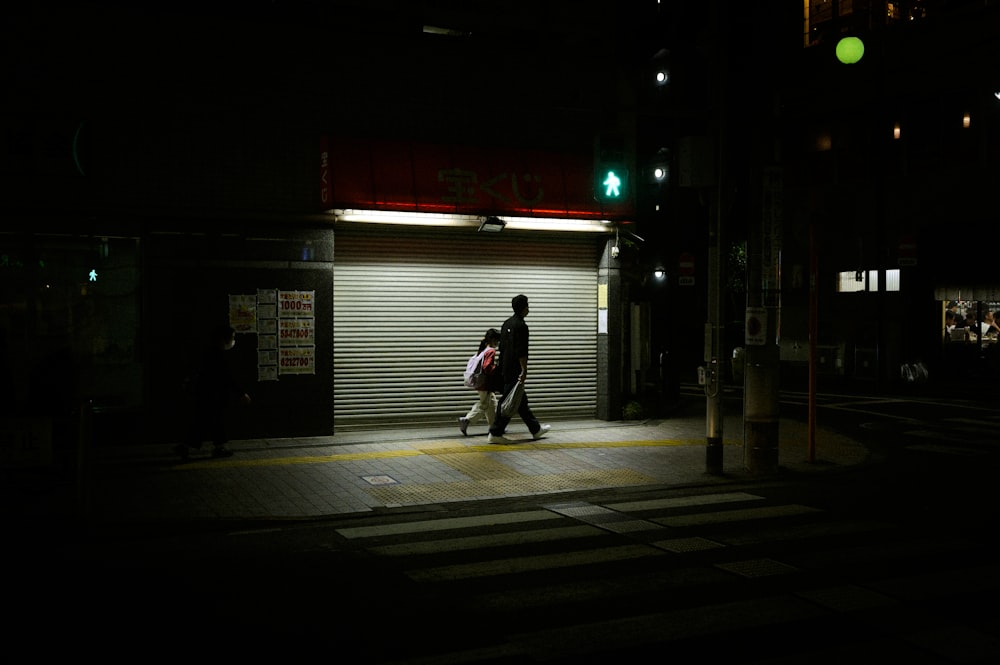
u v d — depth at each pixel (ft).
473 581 19.80
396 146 41.32
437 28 47.88
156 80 37.73
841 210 92.48
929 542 23.61
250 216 39.60
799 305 96.12
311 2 44.06
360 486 31.27
